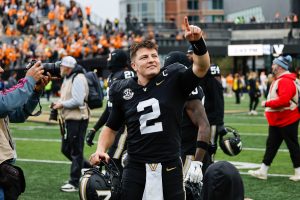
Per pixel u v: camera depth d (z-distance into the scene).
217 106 8.53
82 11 69.81
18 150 16.39
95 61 56.28
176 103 5.84
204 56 5.63
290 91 11.38
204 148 7.05
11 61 54.47
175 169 5.82
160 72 5.91
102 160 6.12
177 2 122.75
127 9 127.06
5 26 62.00
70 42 60.66
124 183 5.86
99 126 9.51
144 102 5.82
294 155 11.71
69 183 10.95
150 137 5.78
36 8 67.19
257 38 78.56
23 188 6.05
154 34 78.12
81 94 10.66
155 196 5.75
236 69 70.81
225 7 118.19
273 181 11.70
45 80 5.95
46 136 20.12
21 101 5.75
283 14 91.88
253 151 15.94
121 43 63.03
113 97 6.06
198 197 6.42
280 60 11.54
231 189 4.86
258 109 35.19
